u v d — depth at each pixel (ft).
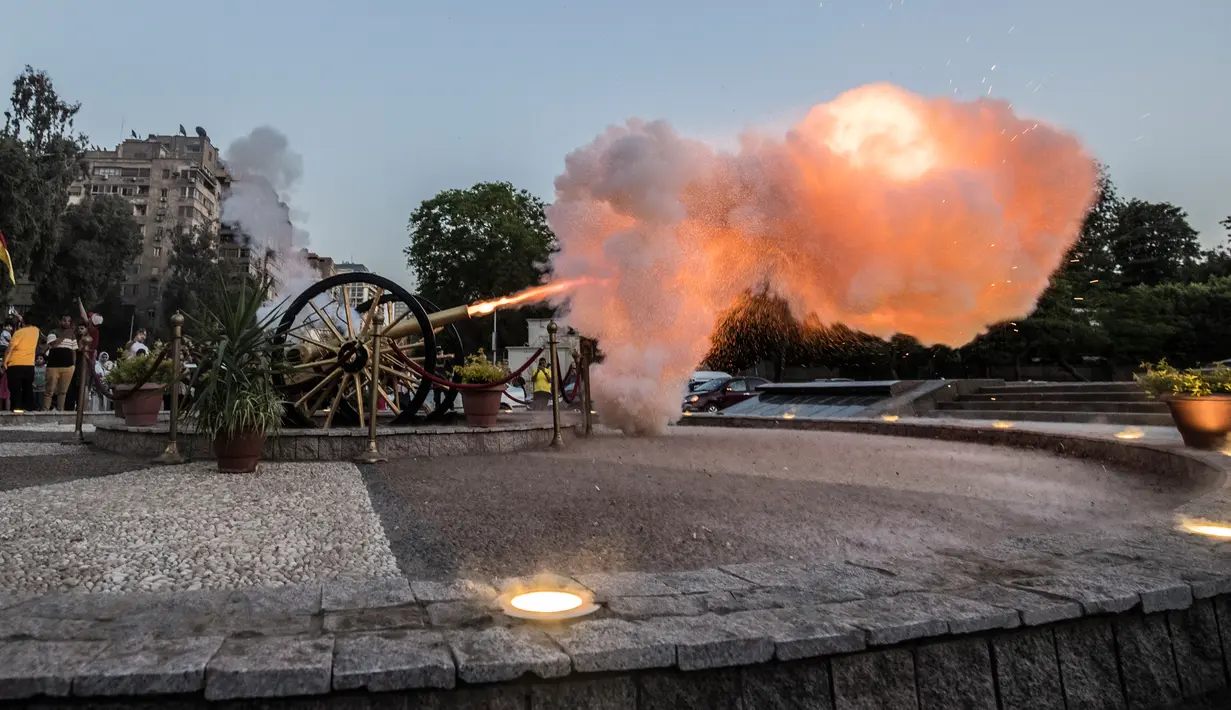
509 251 164.25
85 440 29.37
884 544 12.99
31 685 5.55
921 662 7.25
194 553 11.27
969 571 9.02
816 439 35.35
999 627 7.47
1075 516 16.24
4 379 47.29
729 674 6.65
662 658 6.39
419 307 28.94
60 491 16.57
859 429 42.11
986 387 58.90
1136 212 149.18
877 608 7.56
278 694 5.71
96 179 282.56
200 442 23.63
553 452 26.99
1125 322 110.73
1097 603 7.91
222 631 6.68
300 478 19.25
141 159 286.46
